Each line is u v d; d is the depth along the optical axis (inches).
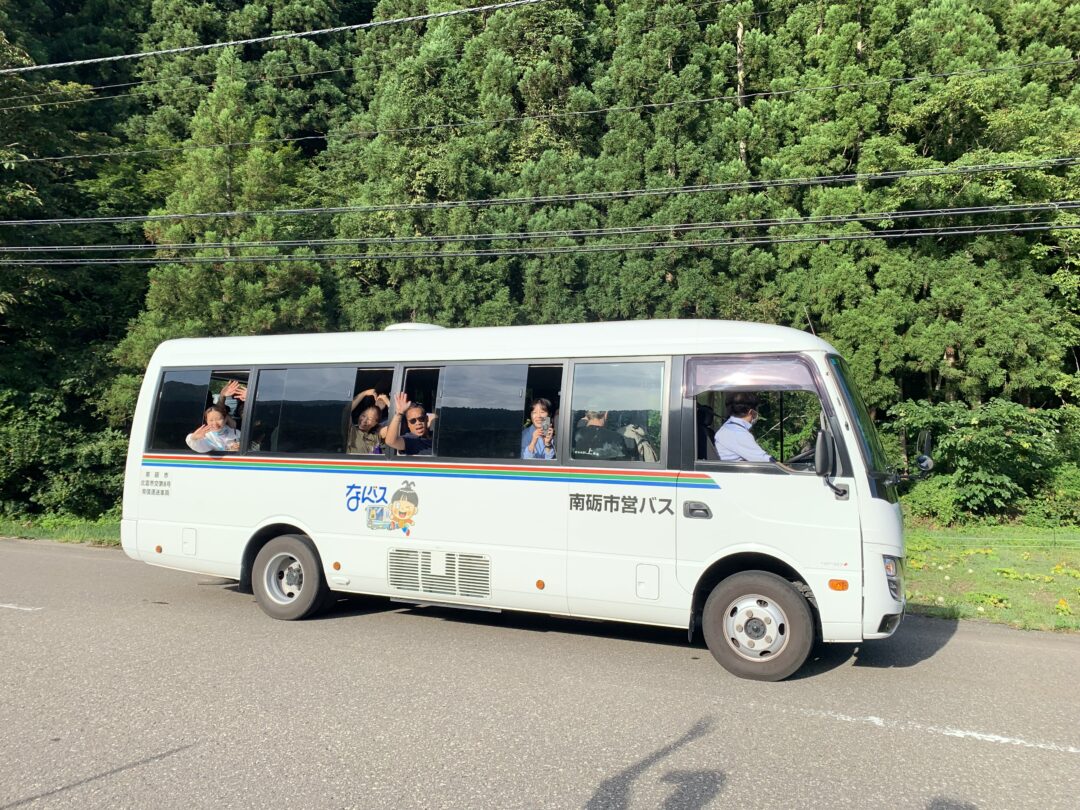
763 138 859.4
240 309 727.7
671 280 834.8
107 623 314.8
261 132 1037.8
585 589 267.7
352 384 315.9
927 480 700.7
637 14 902.4
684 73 859.4
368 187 879.7
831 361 249.6
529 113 951.0
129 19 1236.5
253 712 214.1
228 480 332.2
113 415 737.0
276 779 172.9
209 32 1273.4
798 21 909.8
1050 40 866.1
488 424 288.8
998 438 670.5
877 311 765.9
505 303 819.4
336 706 219.0
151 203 928.9
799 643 241.0
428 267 832.3
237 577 331.9
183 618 324.2
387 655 271.0
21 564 464.4
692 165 833.5
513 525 279.4
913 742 196.4
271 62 1230.9
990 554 497.4
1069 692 239.0
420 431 301.9
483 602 284.5
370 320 822.5
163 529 343.6
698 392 258.4
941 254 785.6
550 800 163.2
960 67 780.0
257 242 733.3
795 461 250.4
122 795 165.6
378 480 304.0
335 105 1283.2
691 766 180.5
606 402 270.5
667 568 256.7
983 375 737.0
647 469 260.7
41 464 714.8
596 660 267.1
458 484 289.4
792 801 163.5
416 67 912.9
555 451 276.1
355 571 306.7
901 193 759.7
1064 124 733.3
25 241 785.6
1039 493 697.0
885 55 810.2
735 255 820.0
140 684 237.9
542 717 211.2
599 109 915.4
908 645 292.5
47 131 804.6
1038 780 175.2
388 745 191.6
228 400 339.3
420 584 295.0
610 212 843.4
